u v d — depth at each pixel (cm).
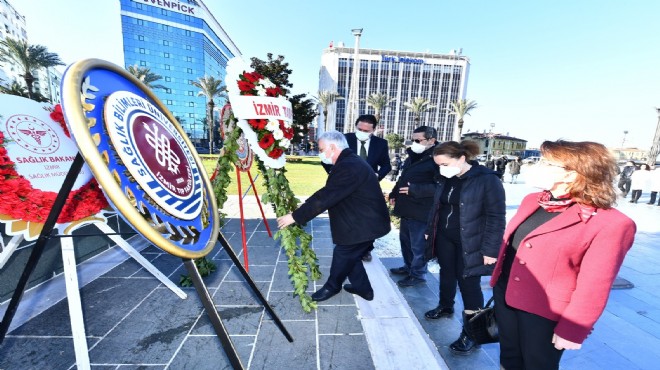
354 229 213
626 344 219
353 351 181
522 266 123
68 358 166
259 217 511
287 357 174
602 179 102
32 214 149
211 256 326
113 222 326
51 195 158
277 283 266
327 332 198
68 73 96
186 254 107
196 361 167
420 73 6406
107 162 97
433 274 338
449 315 250
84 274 267
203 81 3062
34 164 160
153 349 175
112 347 176
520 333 127
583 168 103
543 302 117
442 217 220
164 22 5766
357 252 222
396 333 198
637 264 380
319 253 352
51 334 185
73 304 138
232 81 187
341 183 193
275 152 206
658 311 266
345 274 232
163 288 248
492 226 182
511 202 834
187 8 5903
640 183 867
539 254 118
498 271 142
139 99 133
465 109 4009
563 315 108
